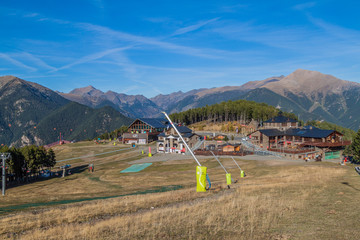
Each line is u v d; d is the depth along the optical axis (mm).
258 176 48594
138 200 30359
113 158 106562
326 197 23812
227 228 16938
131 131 147875
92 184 60625
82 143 158500
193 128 188875
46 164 81188
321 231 14914
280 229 15883
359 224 15586
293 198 24375
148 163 87062
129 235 16953
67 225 21500
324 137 83125
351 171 43781
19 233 20469
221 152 90562
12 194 55156
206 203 25359
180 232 16844
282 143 102062
